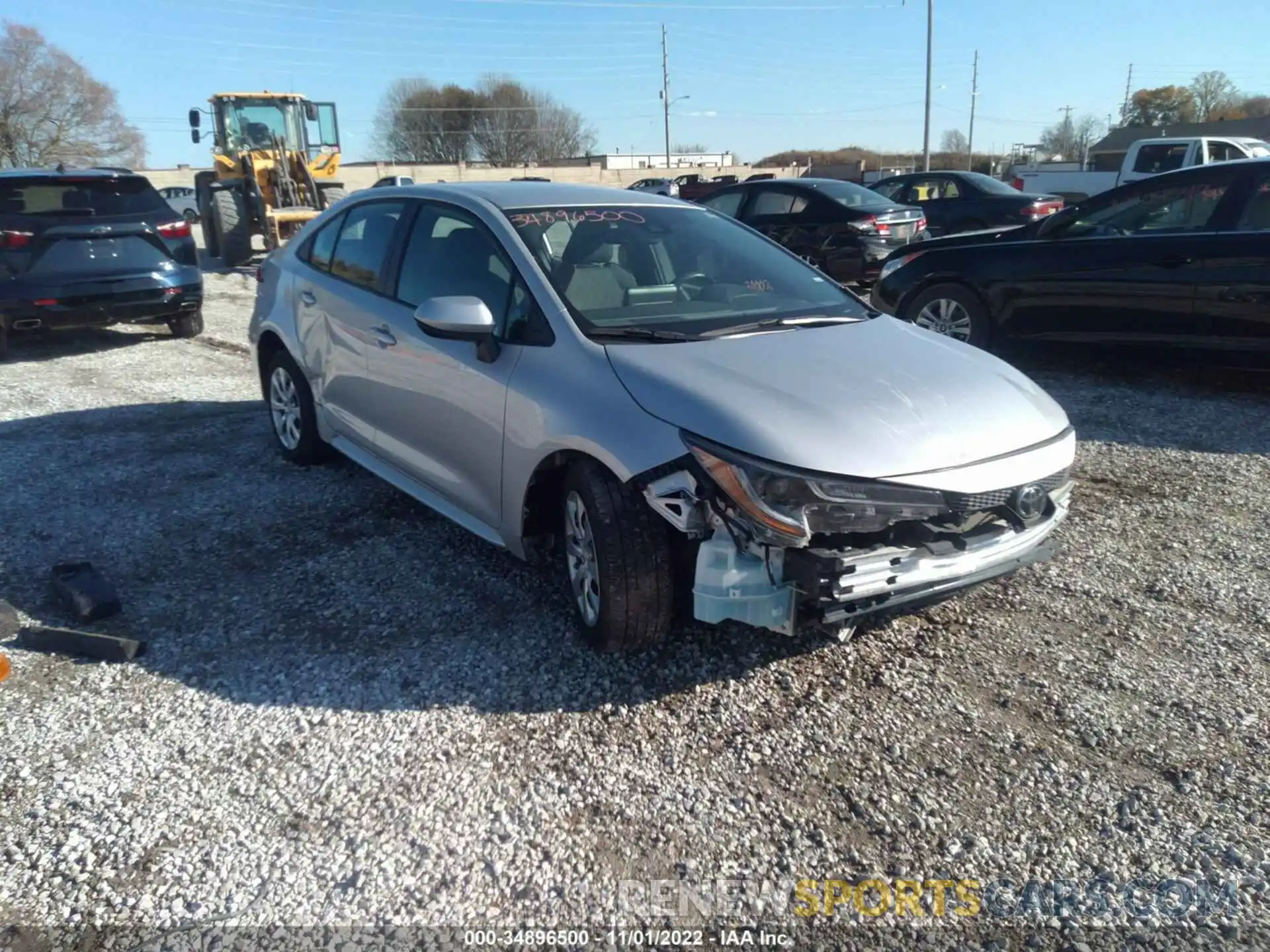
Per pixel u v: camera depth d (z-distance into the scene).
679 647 3.47
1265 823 2.59
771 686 3.24
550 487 3.56
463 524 3.96
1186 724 3.02
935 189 14.95
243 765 2.86
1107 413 6.36
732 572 2.90
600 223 4.07
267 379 5.75
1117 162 41.94
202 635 3.60
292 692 3.22
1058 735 2.98
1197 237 6.52
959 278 7.67
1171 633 3.57
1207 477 5.16
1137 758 2.86
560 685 3.25
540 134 75.12
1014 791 2.73
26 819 2.64
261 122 18.94
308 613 3.76
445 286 4.07
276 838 2.57
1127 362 7.74
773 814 2.65
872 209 11.26
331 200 18.78
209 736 3.00
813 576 2.82
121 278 8.67
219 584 4.03
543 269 3.67
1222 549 4.26
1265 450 5.57
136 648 3.44
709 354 3.34
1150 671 3.32
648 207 4.37
